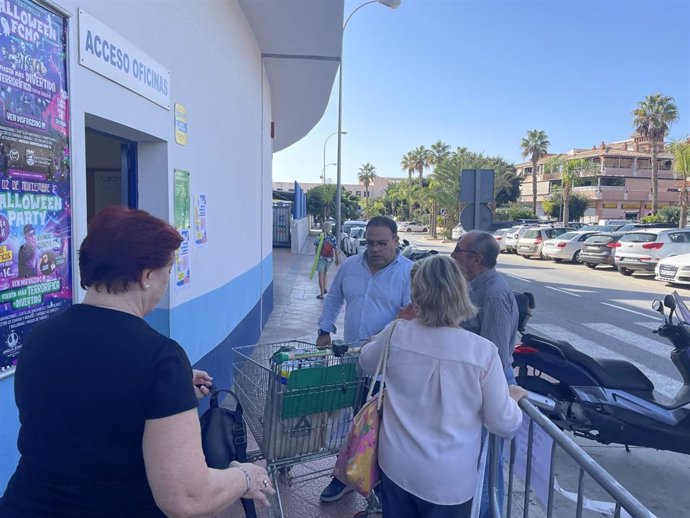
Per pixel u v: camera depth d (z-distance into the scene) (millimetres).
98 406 1206
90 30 2754
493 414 2037
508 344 2889
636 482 4055
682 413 4000
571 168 50719
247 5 5961
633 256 16594
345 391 2705
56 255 2492
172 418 1207
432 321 2133
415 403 2105
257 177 7562
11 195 2197
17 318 2248
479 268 2992
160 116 3670
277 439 2654
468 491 2096
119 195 4633
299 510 3324
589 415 4027
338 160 20562
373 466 2205
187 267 4203
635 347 7875
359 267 3471
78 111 2662
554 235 24203
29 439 1271
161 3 3682
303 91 10203
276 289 13414
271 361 2691
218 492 1327
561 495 3785
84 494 1223
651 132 40875
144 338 1260
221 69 5180
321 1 5812
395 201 78812
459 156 40156
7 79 2162
